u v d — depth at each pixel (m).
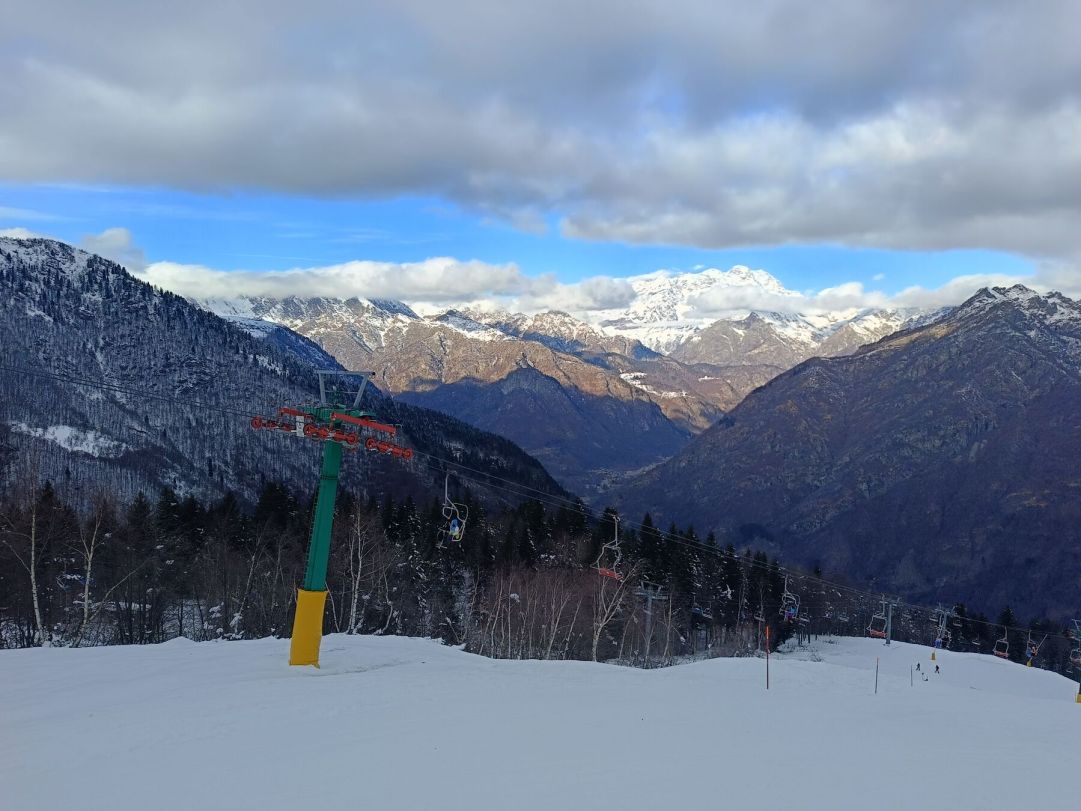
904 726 21.55
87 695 21.59
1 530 46.00
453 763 15.12
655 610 76.50
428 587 72.44
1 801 12.77
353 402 28.73
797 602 90.19
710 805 12.79
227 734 17.22
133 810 12.34
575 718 20.23
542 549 83.19
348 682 24.53
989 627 125.88
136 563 53.22
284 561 61.78
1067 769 16.55
